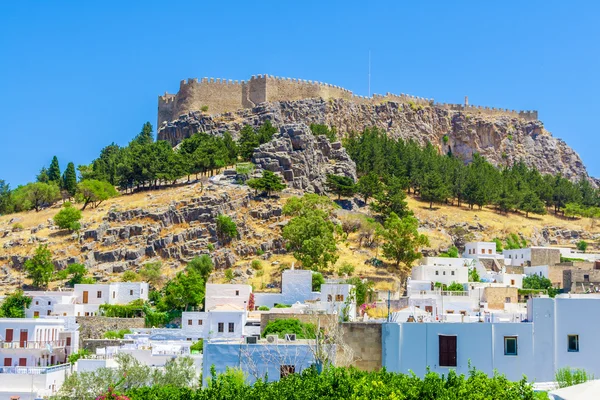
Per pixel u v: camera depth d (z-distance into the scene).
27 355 137.50
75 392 103.62
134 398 85.44
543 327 64.62
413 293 186.12
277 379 69.06
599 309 64.56
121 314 192.75
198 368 116.75
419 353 65.44
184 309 189.50
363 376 62.25
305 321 102.00
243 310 168.38
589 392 51.41
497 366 64.19
